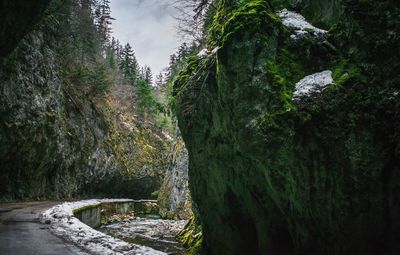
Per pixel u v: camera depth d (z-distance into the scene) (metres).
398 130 6.59
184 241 18.61
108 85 49.78
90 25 48.41
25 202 26.12
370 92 7.04
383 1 7.07
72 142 38.19
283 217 9.16
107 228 26.64
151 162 62.12
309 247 8.08
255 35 8.31
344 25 7.79
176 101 13.09
